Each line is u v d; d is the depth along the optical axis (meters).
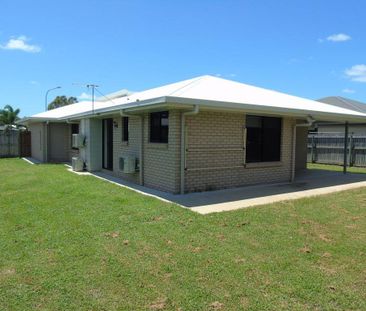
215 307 3.36
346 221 6.32
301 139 15.99
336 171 15.27
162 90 11.52
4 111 40.59
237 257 4.57
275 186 10.44
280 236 5.42
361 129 21.11
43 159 19.19
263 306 3.37
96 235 5.44
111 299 3.50
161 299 3.50
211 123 9.38
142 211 6.89
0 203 7.74
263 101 9.77
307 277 3.99
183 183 8.95
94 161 14.12
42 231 5.64
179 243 5.09
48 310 3.30
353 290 3.69
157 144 9.59
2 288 3.72
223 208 7.32
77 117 14.82
